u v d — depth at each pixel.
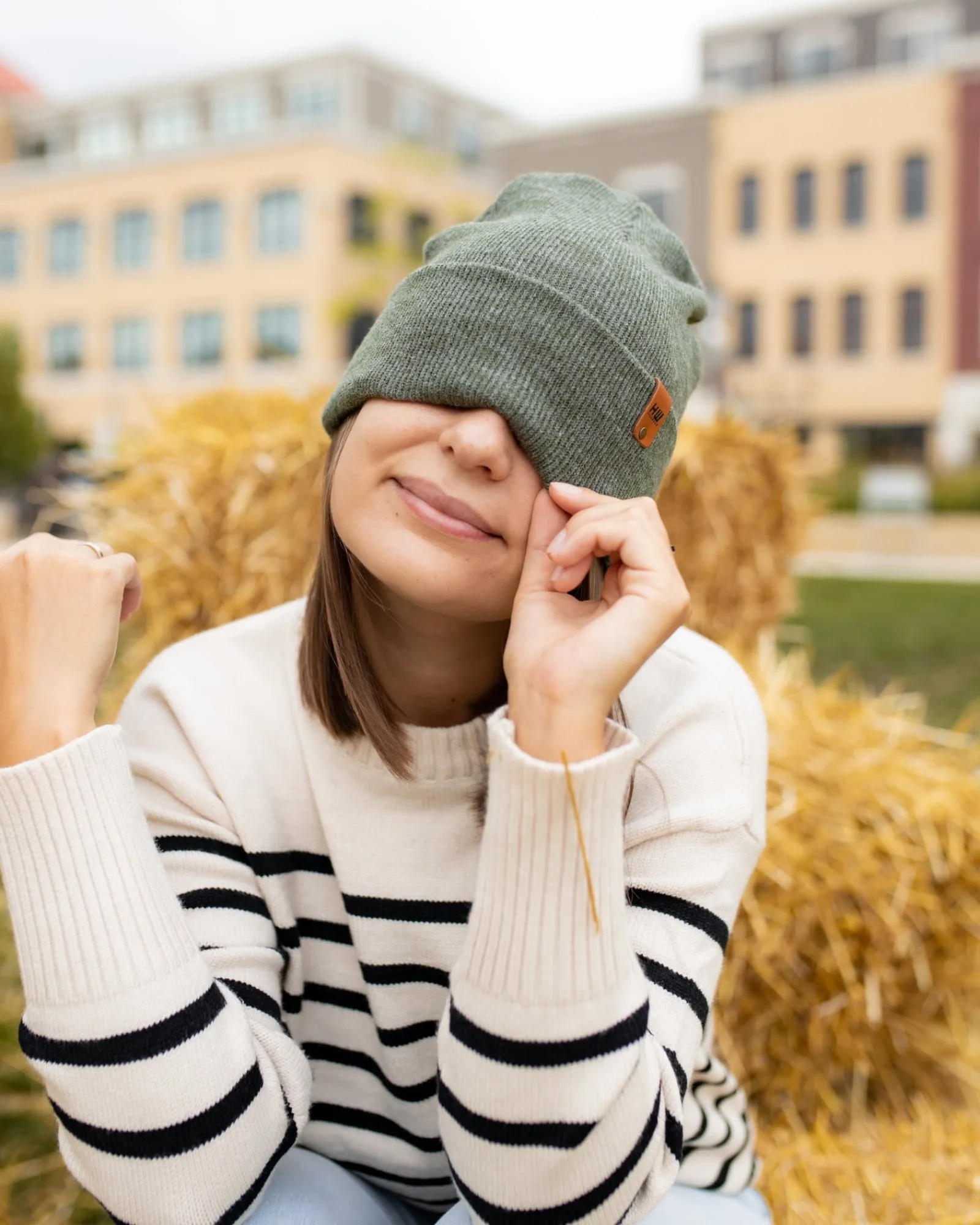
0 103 26.83
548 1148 0.81
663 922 0.93
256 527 2.14
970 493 15.22
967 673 5.03
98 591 0.92
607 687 0.83
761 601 2.93
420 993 1.03
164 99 25.64
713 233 19.94
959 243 18.77
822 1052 1.69
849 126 19.14
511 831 0.82
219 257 22.34
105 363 23.64
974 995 1.79
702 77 22.05
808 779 1.68
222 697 1.06
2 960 2.14
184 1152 0.85
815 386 19.59
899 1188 1.46
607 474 0.94
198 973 0.88
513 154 21.11
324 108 24.27
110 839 0.87
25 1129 1.77
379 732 0.98
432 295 0.92
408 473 0.91
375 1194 1.07
